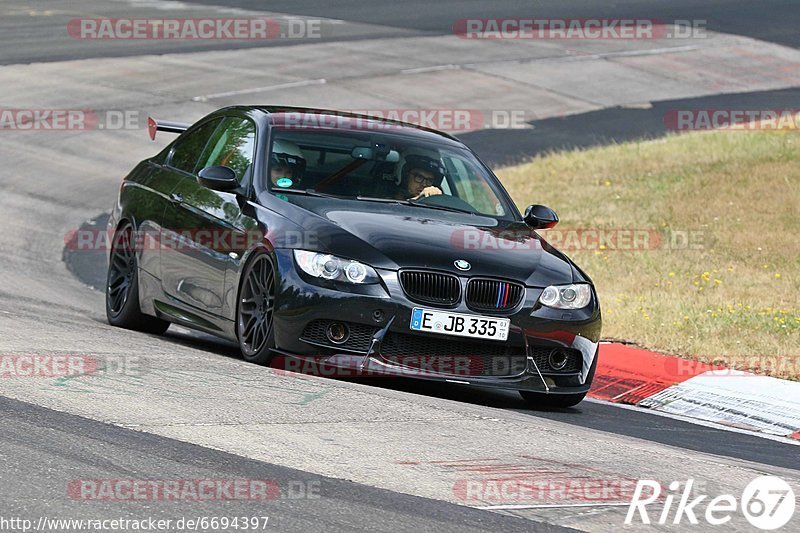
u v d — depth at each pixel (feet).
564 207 168.66
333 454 53.11
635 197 171.42
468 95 264.11
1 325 79.51
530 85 277.85
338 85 262.47
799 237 144.97
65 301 104.27
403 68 285.43
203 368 69.41
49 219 152.25
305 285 70.79
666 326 102.83
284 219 74.64
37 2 355.77
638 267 132.98
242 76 263.08
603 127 241.14
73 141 199.21
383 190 79.97
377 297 70.18
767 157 187.62
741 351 94.43
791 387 86.28
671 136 218.79
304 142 82.12
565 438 60.80
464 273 71.72
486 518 45.70
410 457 53.78
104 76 249.75
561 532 44.65
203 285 79.87
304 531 42.65
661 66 305.73
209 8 357.61
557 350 74.08
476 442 57.82
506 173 194.08
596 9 384.88
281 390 65.00
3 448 49.85
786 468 63.41
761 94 279.08
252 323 75.10
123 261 91.45
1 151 187.62
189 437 53.72
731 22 368.07
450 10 375.86
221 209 79.56
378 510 45.70
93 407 57.72
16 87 232.94
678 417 79.05
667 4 398.83
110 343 76.38
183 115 223.92
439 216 78.48
